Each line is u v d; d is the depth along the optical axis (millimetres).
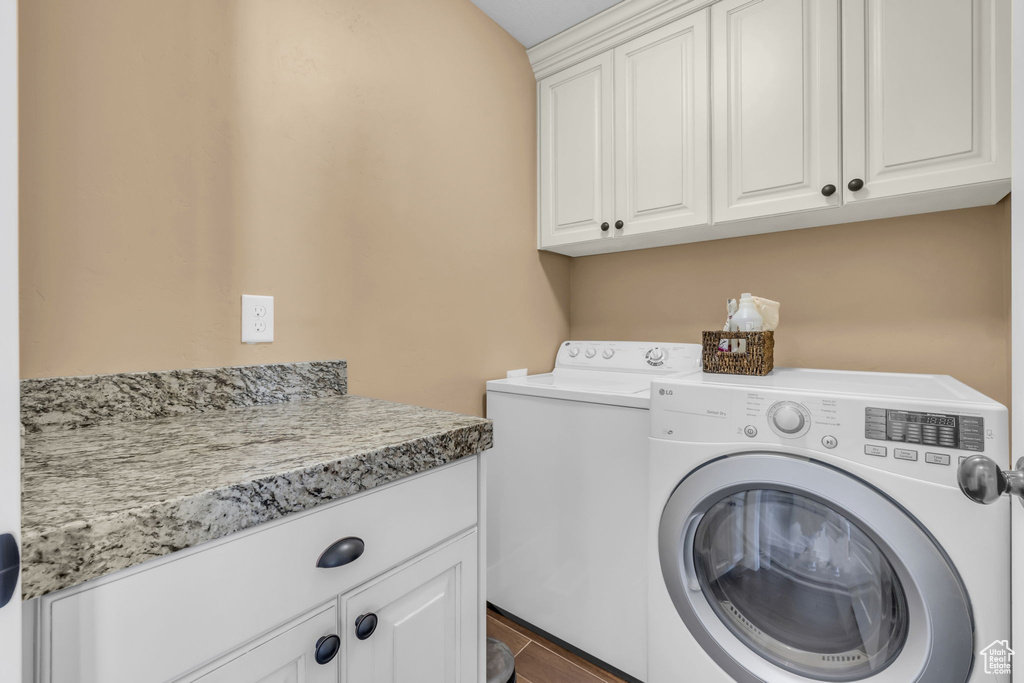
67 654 376
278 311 1059
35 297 736
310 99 1125
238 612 480
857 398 900
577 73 1777
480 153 1636
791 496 1002
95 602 390
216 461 559
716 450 1053
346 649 581
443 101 1492
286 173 1076
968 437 803
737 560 1087
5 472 278
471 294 1602
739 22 1397
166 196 883
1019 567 585
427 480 691
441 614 714
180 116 901
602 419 1303
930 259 1371
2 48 276
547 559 1427
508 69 1767
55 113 753
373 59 1277
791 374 1326
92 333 793
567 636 1388
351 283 1220
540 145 1896
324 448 618
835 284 1520
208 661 458
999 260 1276
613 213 1676
